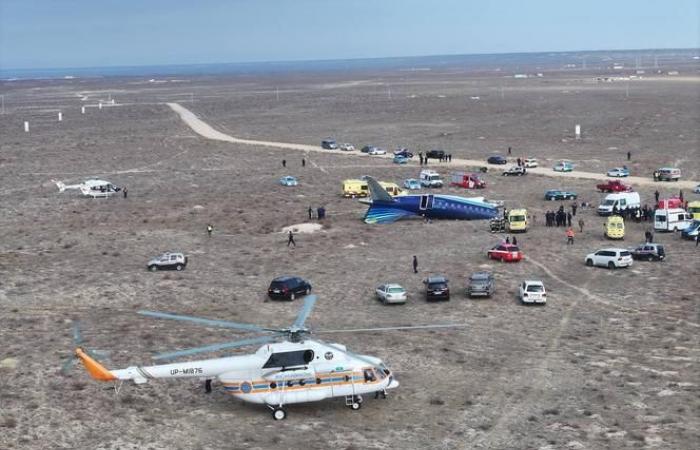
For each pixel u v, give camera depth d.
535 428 46.66
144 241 106.69
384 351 60.94
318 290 80.62
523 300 73.31
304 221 118.88
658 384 52.94
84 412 49.78
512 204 128.75
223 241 106.31
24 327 67.88
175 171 174.00
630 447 43.62
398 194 130.88
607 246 97.88
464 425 47.38
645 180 146.00
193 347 62.19
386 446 44.66
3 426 47.59
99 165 185.62
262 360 49.25
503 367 57.06
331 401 51.59
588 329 65.75
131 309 74.38
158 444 45.22
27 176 171.25
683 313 69.50
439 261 92.38
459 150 197.00
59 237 109.81
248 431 47.06
